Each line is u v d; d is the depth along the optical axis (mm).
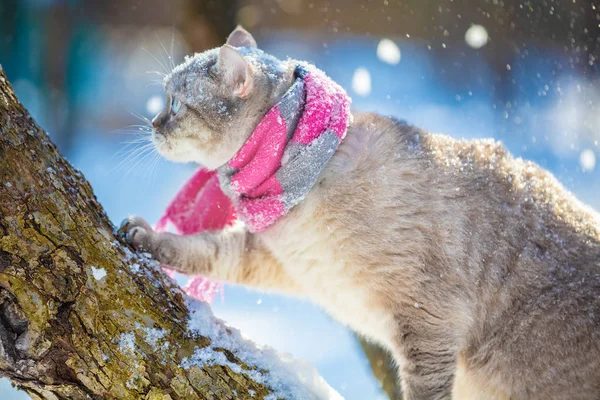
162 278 3121
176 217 4406
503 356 3881
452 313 3742
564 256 3885
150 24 12977
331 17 15500
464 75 12719
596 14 12305
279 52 13844
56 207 2795
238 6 10188
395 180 3748
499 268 3834
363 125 3908
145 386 2754
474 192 3883
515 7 13125
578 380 3748
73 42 12203
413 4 14500
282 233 3773
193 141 3826
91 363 2705
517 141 9984
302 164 3457
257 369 3057
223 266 4160
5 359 2607
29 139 2814
